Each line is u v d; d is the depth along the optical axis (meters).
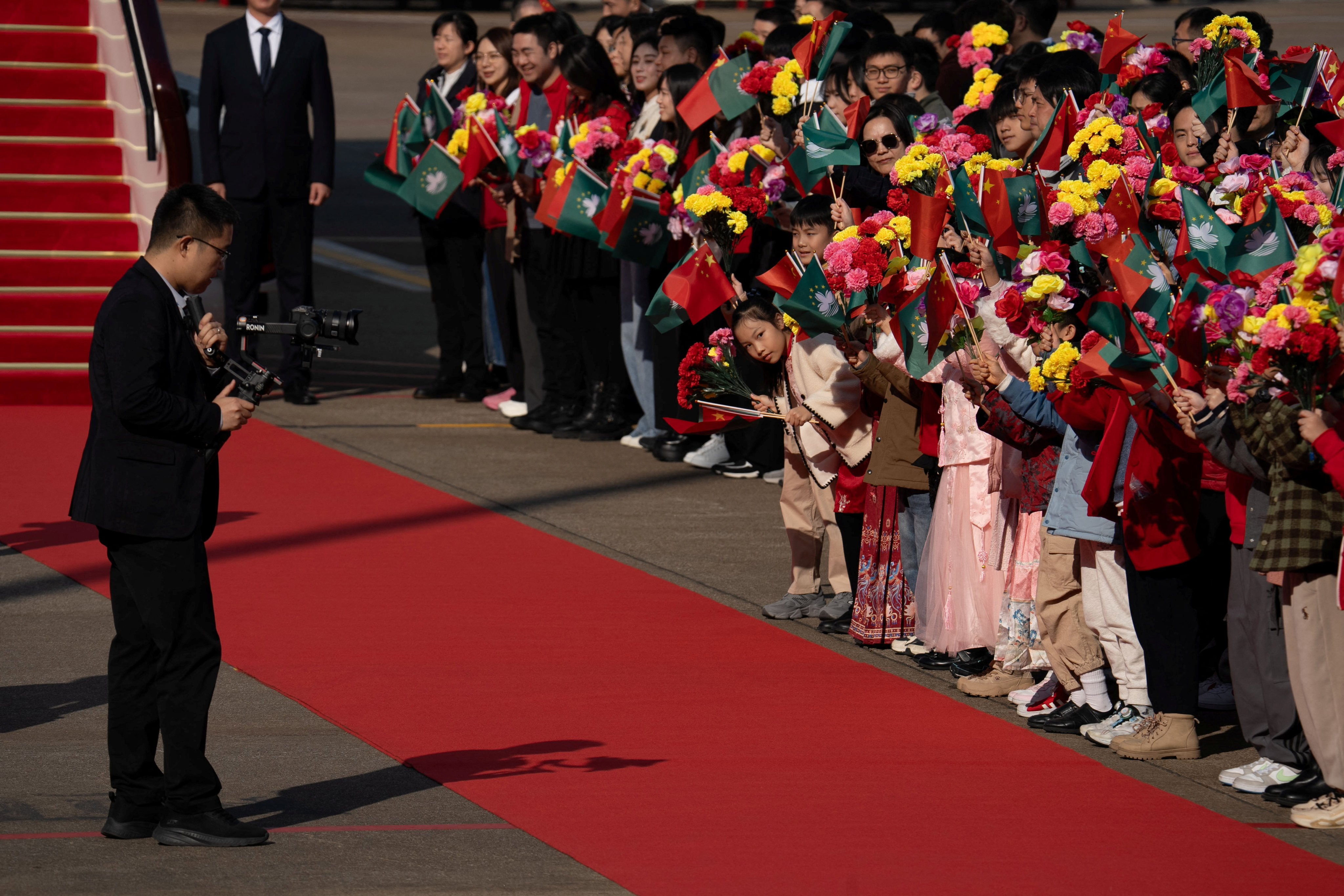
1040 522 23.17
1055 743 22.20
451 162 40.09
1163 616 21.31
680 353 39.16
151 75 47.16
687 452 40.06
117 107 51.41
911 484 25.03
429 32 150.62
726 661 25.62
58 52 53.12
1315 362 17.55
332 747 21.64
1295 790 19.83
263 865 17.66
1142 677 21.94
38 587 29.28
